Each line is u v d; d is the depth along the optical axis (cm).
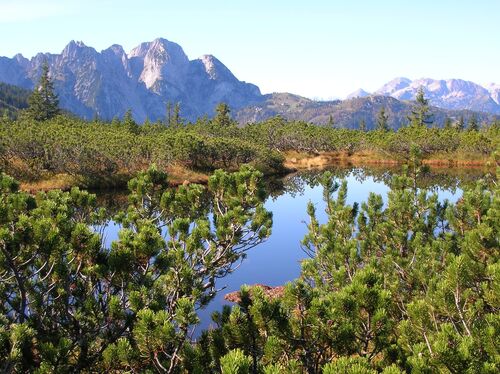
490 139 7438
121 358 591
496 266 678
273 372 437
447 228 1389
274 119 9500
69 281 711
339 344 608
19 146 3903
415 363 510
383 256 1197
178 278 879
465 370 496
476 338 579
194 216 1300
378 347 635
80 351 718
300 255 2442
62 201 862
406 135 8131
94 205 935
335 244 1157
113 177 4359
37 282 751
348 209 1375
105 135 5216
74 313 700
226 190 1291
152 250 724
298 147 8906
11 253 614
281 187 5047
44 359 561
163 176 1293
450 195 3788
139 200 1260
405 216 1409
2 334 550
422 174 1903
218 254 1195
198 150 5391
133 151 4709
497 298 667
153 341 579
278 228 3102
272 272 2136
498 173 1719
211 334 668
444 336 533
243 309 691
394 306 959
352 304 593
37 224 615
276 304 635
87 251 692
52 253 657
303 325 629
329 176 1545
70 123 6962
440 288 694
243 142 6519
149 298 734
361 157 8481
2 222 615
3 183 812
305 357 641
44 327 712
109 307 677
